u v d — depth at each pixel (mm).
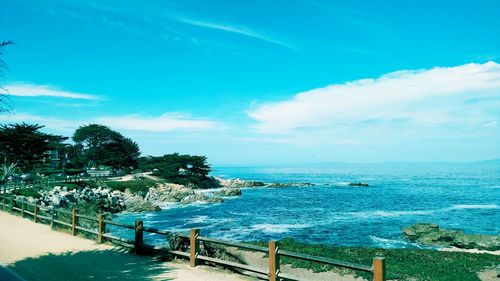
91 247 14461
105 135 105000
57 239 16297
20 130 55031
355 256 18578
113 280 9969
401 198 67500
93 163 106562
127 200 54719
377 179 153000
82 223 27359
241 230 35531
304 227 36812
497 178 157875
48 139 58469
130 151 106312
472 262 17500
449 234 28828
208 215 46344
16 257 12742
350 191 85000
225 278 10164
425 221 40500
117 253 13352
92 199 49719
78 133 104750
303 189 91750
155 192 66938
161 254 12742
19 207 27953
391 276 14688
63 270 11008
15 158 55562
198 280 9969
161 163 96938
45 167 77188
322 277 15555
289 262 17422
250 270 9969
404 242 29469
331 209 51531
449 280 14414
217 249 14367
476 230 35719
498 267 16234
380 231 34312
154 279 10062
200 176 97000
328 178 166875
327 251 19688
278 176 198125
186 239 12930
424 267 16359
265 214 46625
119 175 91500
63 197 43625
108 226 36375
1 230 18828
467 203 59000
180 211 50781
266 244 20766
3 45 13734
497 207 53469
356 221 40562
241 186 100438
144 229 13258
